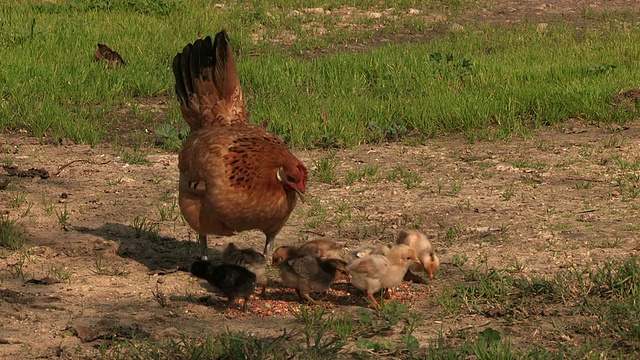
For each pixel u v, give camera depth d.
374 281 9.96
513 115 20.19
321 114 19.86
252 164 10.28
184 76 12.42
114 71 23.03
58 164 16.75
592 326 9.24
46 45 25.09
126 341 8.99
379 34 32.06
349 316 9.86
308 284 10.11
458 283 10.93
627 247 12.05
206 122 12.09
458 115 19.94
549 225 13.20
